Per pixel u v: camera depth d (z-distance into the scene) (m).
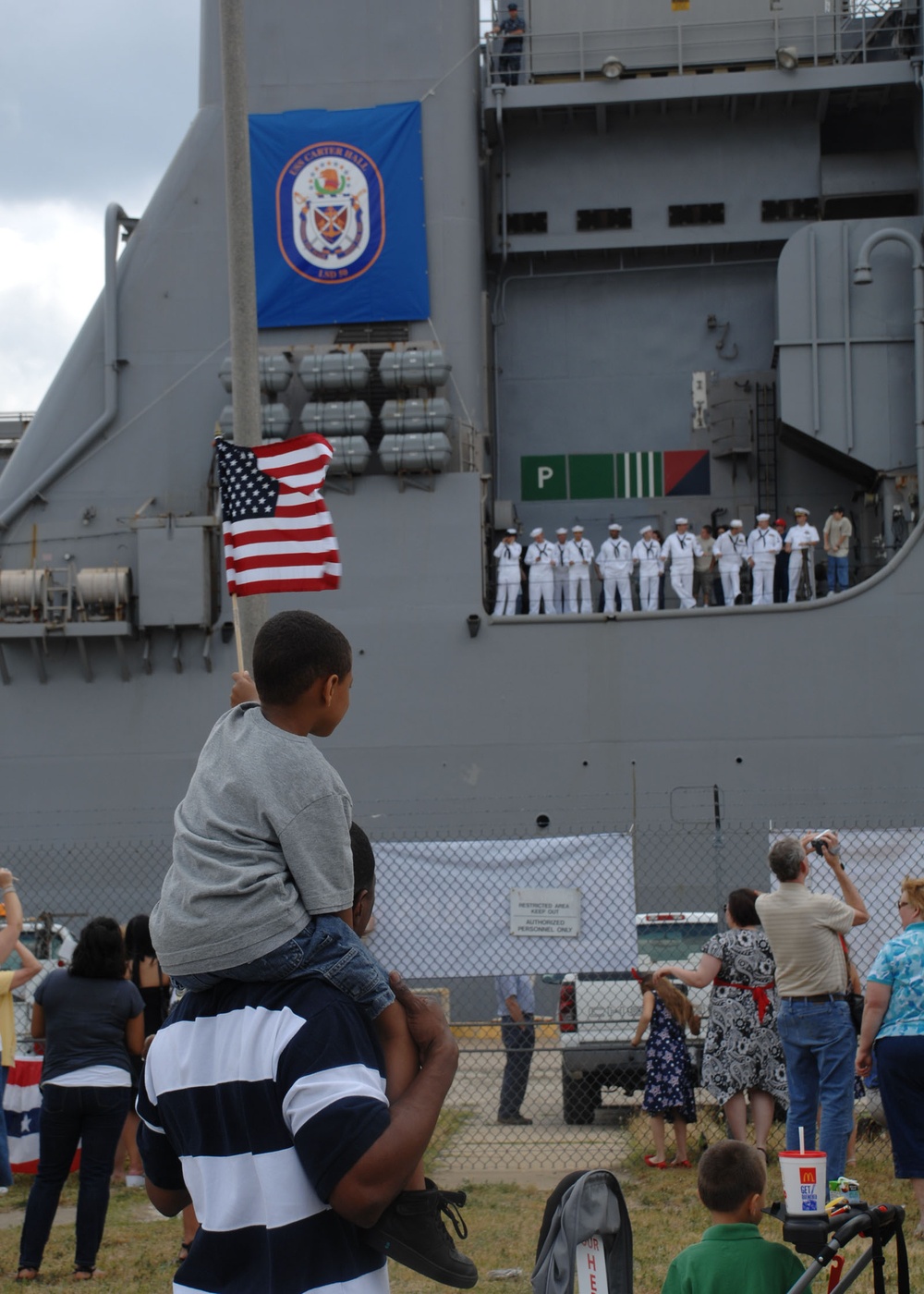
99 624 21.91
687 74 24.53
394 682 21.66
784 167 24.39
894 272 22.62
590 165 24.62
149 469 23.22
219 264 23.38
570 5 24.64
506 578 22.23
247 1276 2.56
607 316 25.03
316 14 23.20
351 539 21.97
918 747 20.73
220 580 22.34
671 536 22.25
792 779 20.89
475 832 21.23
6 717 22.42
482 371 23.00
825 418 22.48
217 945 2.58
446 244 22.83
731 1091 9.27
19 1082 10.86
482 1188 9.96
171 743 22.12
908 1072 7.25
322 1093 2.48
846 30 24.08
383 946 11.00
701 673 21.22
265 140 22.91
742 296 24.84
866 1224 4.24
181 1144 2.69
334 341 22.92
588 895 10.91
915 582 20.95
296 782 2.67
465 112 22.98
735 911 9.63
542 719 21.39
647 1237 8.20
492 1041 17.97
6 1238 9.02
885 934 11.30
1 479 23.78
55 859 22.02
